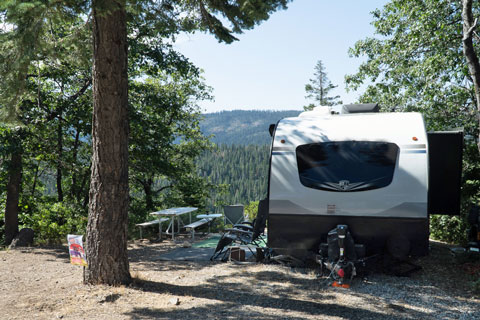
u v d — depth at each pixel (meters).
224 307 4.59
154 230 12.74
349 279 5.82
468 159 10.51
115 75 5.21
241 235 7.62
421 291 5.34
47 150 12.41
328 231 6.05
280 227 6.27
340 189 5.95
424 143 5.84
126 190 5.45
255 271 6.42
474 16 10.12
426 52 11.29
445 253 7.95
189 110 20.58
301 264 6.54
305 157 6.25
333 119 6.50
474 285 5.44
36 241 10.47
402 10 11.87
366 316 4.35
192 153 20.69
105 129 5.23
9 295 5.07
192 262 7.29
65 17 5.11
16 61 5.08
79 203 14.42
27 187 15.27
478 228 6.98
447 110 11.70
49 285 5.59
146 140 13.80
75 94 12.38
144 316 4.25
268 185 6.32
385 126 6.16
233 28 6.09
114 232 5.34
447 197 6.83
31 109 10.81
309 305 4.71
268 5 5.32
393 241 5.77
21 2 4.08
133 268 6.80
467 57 7.75
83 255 5.38
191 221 13.57
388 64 12.74
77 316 4.24
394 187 5.76
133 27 11.20
